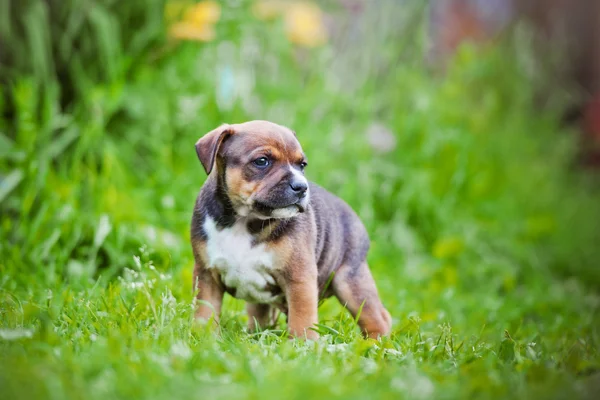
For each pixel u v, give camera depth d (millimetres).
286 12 9672
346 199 8750
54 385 3477
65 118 7668
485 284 8930
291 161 5242
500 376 4270
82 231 6945
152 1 8312
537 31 14938
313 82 9523
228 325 5480
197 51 8680
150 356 3994
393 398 3654
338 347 4602
